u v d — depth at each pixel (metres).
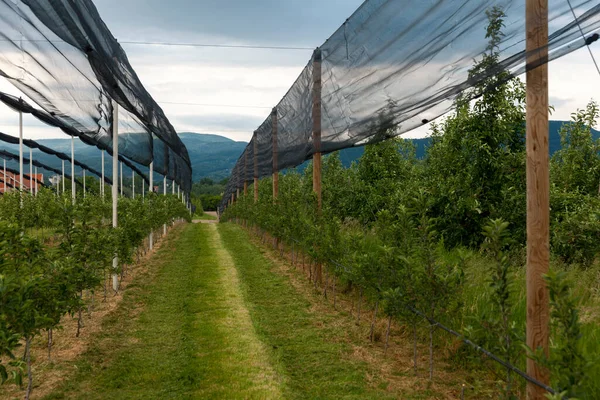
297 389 4.34
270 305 7.43
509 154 8.03
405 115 4.41
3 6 4.74
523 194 7.65
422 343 5.40
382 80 4.80
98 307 7.18
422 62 4.11
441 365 4.74
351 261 6.51
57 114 6.77
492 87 3.45
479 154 8.11
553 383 3.38
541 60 2.93
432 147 10.03
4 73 5.03
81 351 5.22
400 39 4.46
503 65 3.21
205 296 8.05
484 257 6.95
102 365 4.91
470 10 3.58
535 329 3.07
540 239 3.04
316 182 8.59
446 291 4.18
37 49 5.26
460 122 8.27
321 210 8.65
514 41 3.33
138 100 8.54
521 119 8.27
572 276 5.76
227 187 47.88
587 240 6.95
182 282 9.26
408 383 4.34
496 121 8.09
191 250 14.27
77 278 5.46
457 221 8.33
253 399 4.14
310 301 7.53
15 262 4.28
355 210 13.06
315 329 6.11
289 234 10.95
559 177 10.17
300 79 9.29
